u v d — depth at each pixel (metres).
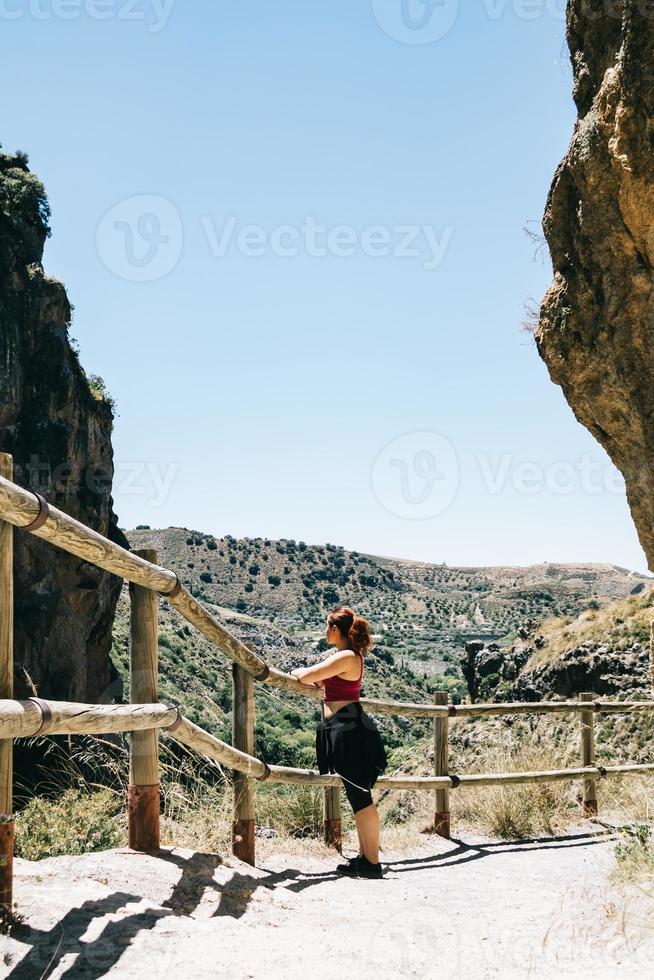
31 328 54.62
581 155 6.15
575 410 6.86
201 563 160.62
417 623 135.00
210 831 5.50
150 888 3.87
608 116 5.81
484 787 7.93
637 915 3.47
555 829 7.59
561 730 9.84
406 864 6.23
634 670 37.62
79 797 5.40
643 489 6.35
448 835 7.23
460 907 4.62
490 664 48.00
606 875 4.79
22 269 54.84
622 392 6.30
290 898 4.50
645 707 8.06
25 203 57.88
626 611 41.47
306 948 3.29
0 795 3.08
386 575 166.75
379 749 5.69
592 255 6.31
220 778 5.96
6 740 3.10
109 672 61.75
